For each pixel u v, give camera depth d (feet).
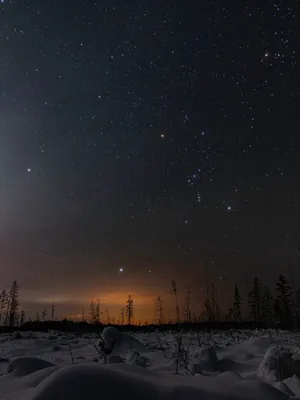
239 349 18.37
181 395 6.17
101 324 57.41
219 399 6.27
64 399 5.50
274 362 11.60
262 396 6.70
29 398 6.84
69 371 6.06
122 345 16.62
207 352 13.50
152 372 7.68
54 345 24.13
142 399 5.81
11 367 10.64
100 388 5.76
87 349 21.09
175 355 14.92
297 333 24.63
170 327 46.47
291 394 8.09
